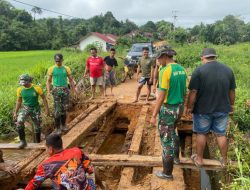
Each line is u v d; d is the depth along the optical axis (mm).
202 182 6430
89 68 11367
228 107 5262
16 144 7090
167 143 5176
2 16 75000
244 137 6691
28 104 7098
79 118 8648
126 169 5840
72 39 75562
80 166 3754
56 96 7695
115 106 10516
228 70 5207
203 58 5258
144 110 9625
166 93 4984
